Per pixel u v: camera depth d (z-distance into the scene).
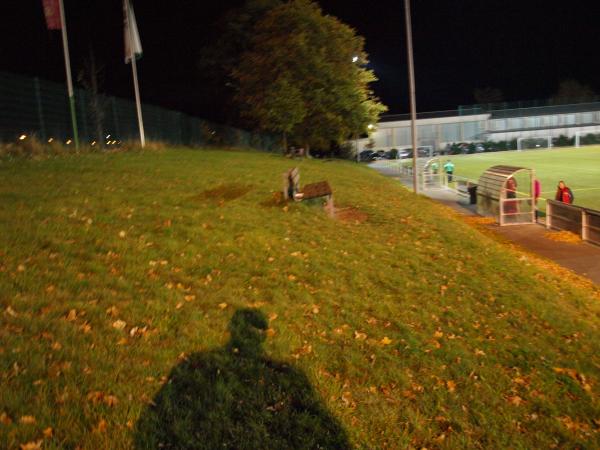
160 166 16.69
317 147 43.97
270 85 37.81
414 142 26.17
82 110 23.92
